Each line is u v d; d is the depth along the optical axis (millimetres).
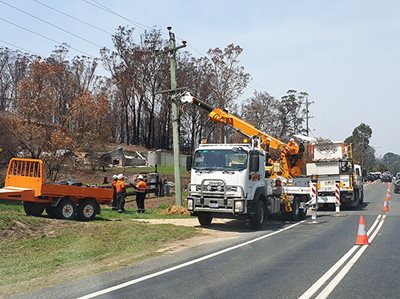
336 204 26766
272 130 75375
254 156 17547
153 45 70812
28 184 16594
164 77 70938
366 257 11250
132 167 58625
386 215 23703
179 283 8727
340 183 27875
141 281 8961
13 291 8461
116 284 8750
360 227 13555
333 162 28344
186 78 67250
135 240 14336
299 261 10875
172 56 23000
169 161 70938
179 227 17219
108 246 13414
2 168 31000
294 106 76250
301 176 22906
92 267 10656
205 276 9328
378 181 90938
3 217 14516
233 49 62250
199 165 17656
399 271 9602
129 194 29859
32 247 12875
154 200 30234
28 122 30734
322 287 8297
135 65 71375
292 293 7898
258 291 8055
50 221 15648
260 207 18000
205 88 63938
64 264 11078
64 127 31750
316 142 29141
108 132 35250
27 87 31141
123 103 79000
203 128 69812
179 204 23016
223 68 62562
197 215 18203
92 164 39406
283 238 15172
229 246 13477
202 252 12445
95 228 15547
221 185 17109
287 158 22016
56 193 16766
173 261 11133
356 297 7609
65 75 42625
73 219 17297
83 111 31969
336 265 10289
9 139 31531
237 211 16891
